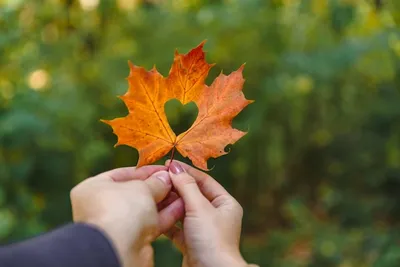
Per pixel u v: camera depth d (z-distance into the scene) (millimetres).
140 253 743
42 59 2738
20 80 2588
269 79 3025
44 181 2520
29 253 604
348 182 3262
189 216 863
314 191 3578
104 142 2982
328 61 2783
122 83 2922
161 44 3037
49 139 2408
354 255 2592
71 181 2619
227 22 2887
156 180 868
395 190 3039
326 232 2803
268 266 2918
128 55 3059
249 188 3486
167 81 850
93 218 742
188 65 851
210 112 882
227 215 875
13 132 2283
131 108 844
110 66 2992
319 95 3266
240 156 3324
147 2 3328
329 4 2383
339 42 2893
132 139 855
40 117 2428
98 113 3002
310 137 3430
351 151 3279
